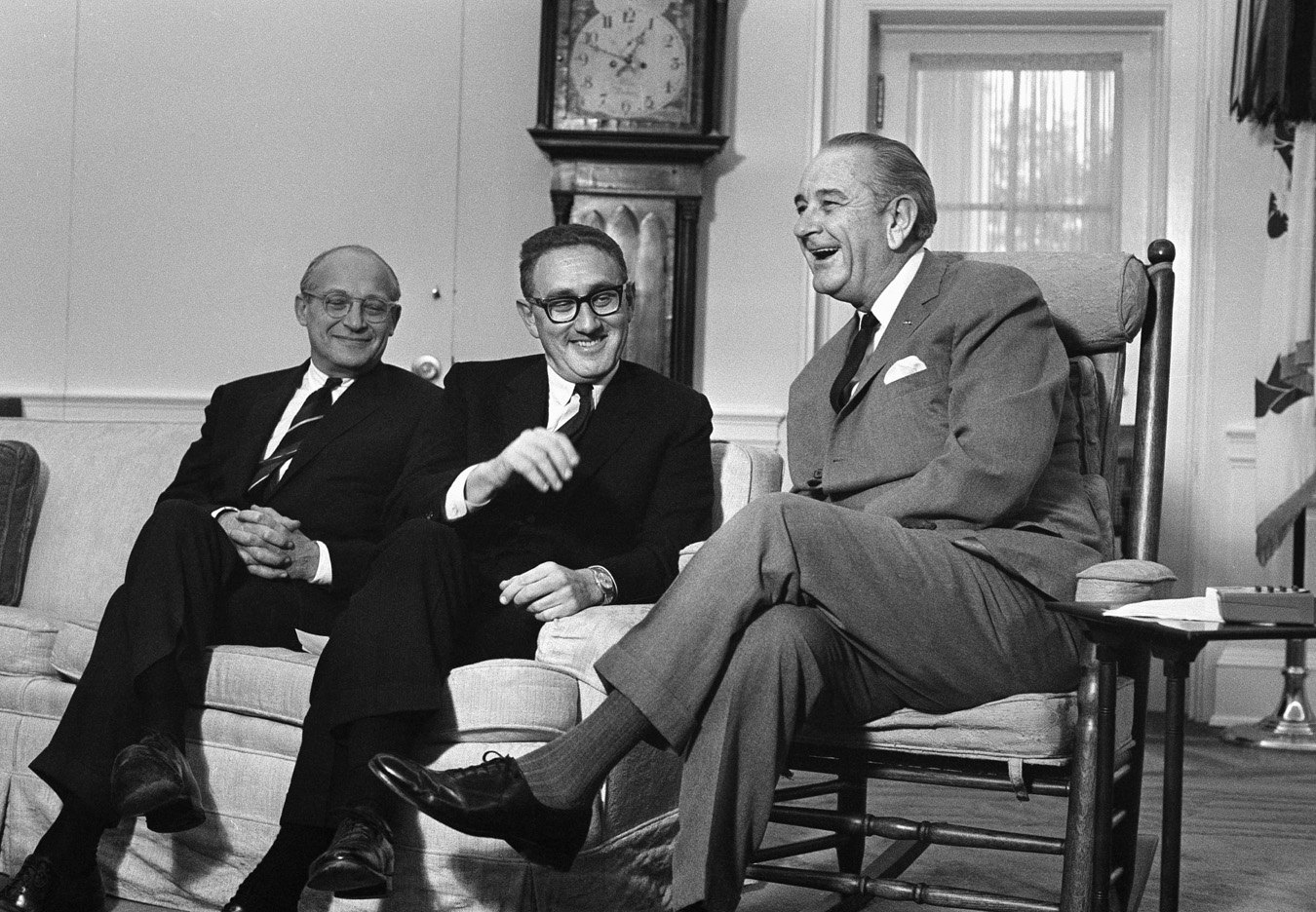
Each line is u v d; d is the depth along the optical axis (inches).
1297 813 125.0
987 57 192.5
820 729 77.5
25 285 193.9
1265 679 178.2
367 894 74.9
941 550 75.9
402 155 191.5
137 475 119.7
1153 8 185.5
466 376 97.8
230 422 111.4
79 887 82.9
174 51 193.5
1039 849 75.4
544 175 189.9
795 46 187.5
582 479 92.0
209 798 87.4
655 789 84.9
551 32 180.9
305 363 113.8
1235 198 183.6
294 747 84.8
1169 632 65.8
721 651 71.2
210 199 192.9
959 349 83.1
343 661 78.7
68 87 194.2
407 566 80.7
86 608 115.3
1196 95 185.5
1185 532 184.2
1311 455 169.6
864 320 90.1
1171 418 185.6
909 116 193.6
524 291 94.1
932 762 76.7
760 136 187.6
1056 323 91.8
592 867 80.9
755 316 187.0
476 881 79.7
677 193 180.4
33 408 193.0
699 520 92.7
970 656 74.9
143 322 192.9
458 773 70.6
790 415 92.1
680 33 180.4
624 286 93.4
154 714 83.4
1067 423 88.0
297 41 192.7
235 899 78.6
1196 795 132.0
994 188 192.5
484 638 85.4
